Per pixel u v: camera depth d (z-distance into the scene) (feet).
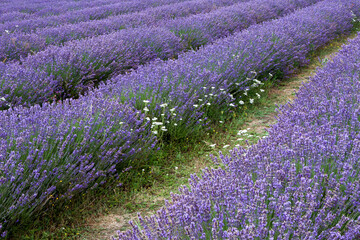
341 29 33.22
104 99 13.96
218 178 8.13
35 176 9.32
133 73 17.53
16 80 16.87
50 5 59.67
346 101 11.98
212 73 17.71
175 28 31.07
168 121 14.39
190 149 14.55
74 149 11.16
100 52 21.30
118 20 35.35
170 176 12.69
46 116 11.73
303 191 7.02
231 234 5.97
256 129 16.02
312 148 8.40
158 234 6.89
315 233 6.30
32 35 27.37
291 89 20.90
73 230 9.89
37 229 9.61
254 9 40.04
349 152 8.80
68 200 10.54
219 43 23.58
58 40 28.48
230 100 17.60
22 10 53.78
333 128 10.06
